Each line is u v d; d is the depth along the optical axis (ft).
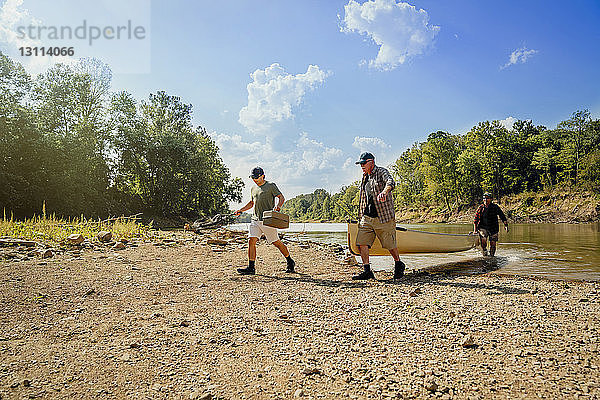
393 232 21.27
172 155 161.07
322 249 37.78
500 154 273.75
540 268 24.41
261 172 22.52
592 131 261.65
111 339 10.54
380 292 16.88
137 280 18.56
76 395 7.42
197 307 14.15
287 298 15.75
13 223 37.47
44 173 116.37
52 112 132.67
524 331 10.89
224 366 8.85
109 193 151.84
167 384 7.93
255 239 22.39
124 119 157.69
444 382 7.93
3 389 7.55
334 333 11.15
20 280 17.11
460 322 11.89
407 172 317.83
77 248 27.55
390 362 9.02
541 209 229.66
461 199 281.54
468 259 29.60
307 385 7.92
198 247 33.42
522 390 7.48
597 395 7.19
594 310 12.99
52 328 11.41
